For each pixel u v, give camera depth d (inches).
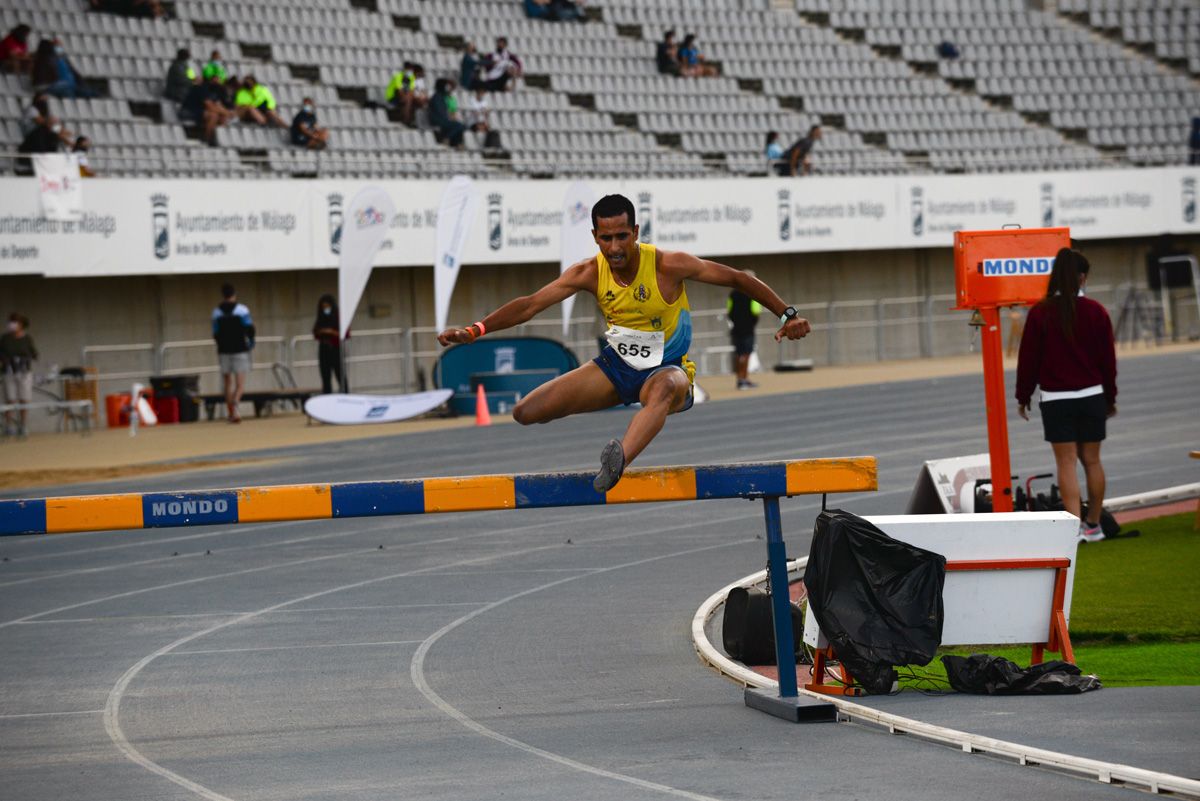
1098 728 759.7
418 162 3417.8
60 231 2802.7
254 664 1037.8
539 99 3860.7
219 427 2942.9
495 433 2684.5
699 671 976.9
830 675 916.6
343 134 3464.6
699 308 3848.4
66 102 3169.3
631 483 833.5
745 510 1774.1
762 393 3250.5
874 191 3806.6
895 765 714.2
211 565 1514.5
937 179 3870.6
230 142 3287.4
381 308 3440.0
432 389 3294.8
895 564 872.3
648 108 3991.1
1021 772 691.4
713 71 4128.9
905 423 2556.6
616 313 788.6
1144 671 907.4
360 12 3816.4
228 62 3526.1
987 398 1134.4
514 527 1724.9
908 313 4175.7
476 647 1075.9
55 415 2989.7
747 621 983.6
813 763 724.7
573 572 1393.9
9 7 3331.7
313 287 3373.5
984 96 4434.1
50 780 743.7
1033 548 887.1
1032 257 1163.9
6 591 1396.4
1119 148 4421.8
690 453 2235.5
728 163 3914.9
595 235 772.6
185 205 2942.9
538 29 4079.7
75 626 1203.2
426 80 3779.5
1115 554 1293.1
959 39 4552.2
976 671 868.6
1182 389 2891.2
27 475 2225.6
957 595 890.7
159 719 883.4
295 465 2261.3
